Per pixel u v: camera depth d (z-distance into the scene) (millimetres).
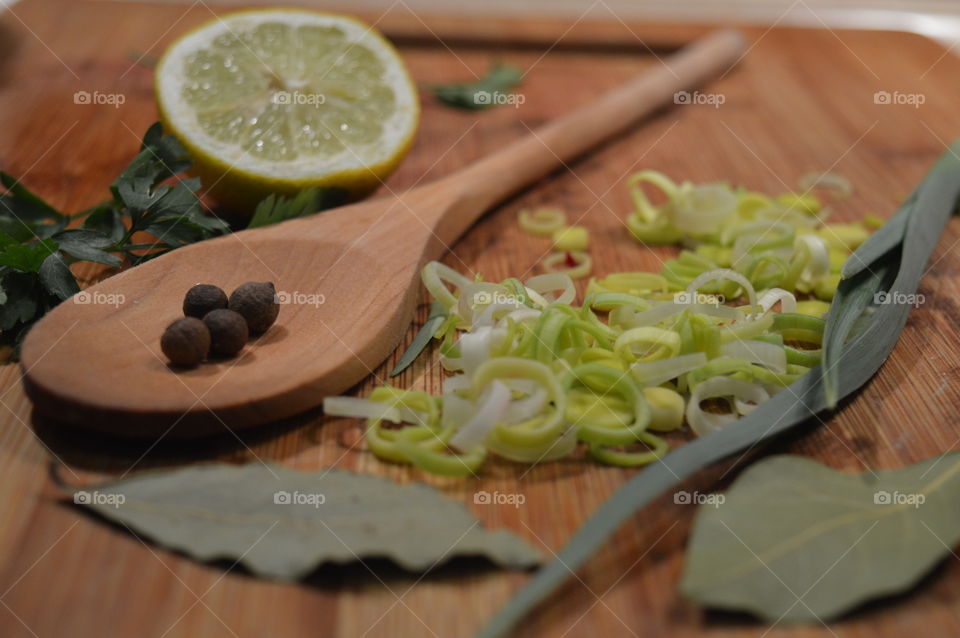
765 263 293
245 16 332
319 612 227
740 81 417
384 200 307
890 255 286
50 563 231
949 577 230
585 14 487
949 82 417
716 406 263
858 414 261
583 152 356
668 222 316
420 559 230
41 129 357
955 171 311
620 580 232
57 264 271
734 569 227
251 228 293
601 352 266
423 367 273
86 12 445
